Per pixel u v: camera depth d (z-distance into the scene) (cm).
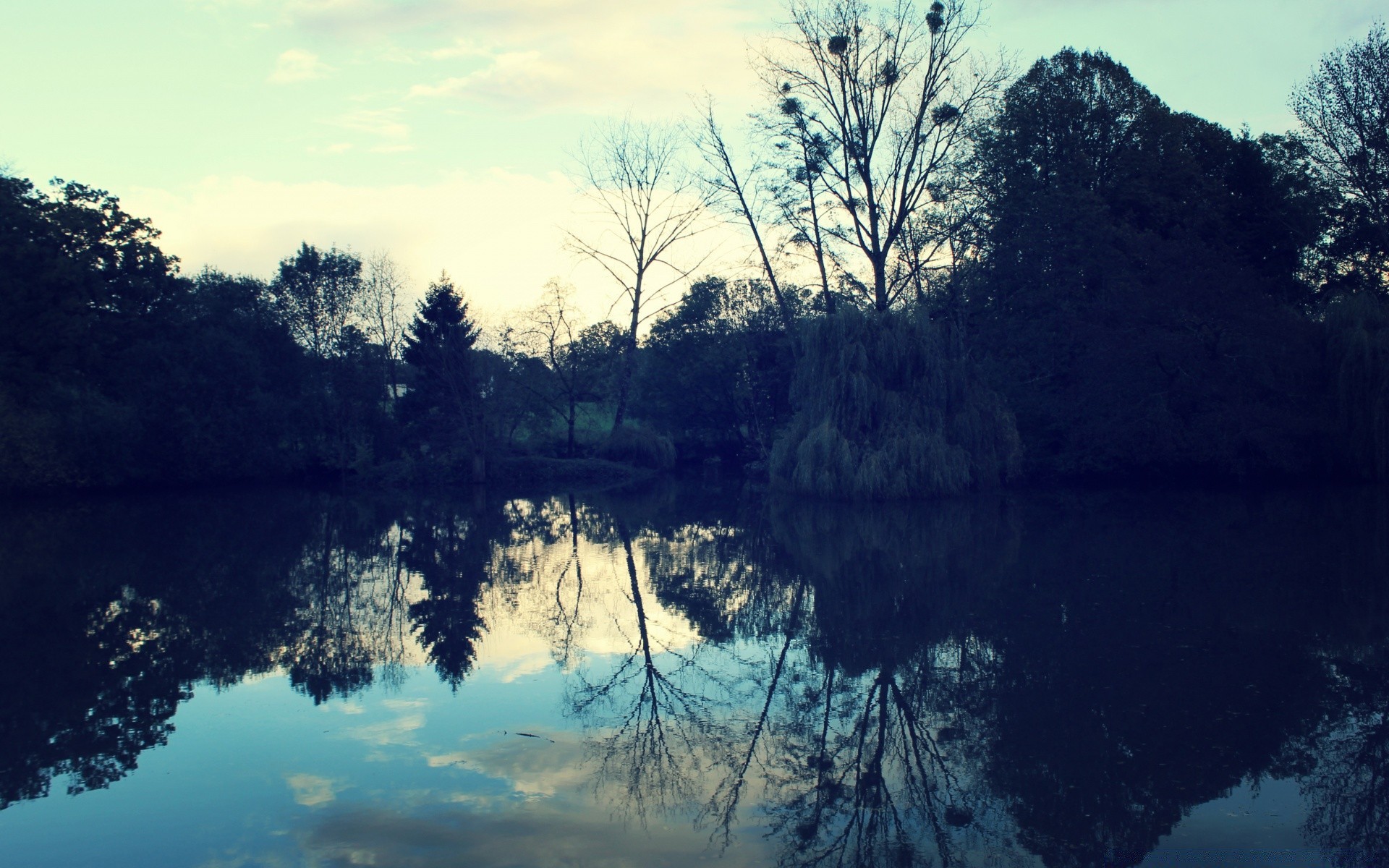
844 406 2702
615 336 4969
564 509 3081
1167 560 1575
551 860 557
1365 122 3058
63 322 3578
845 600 1362
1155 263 3053
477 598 1480
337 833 597
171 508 3200
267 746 773
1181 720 796
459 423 4200
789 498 2816
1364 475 2733
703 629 1231
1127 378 2962
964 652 1038
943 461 2609
